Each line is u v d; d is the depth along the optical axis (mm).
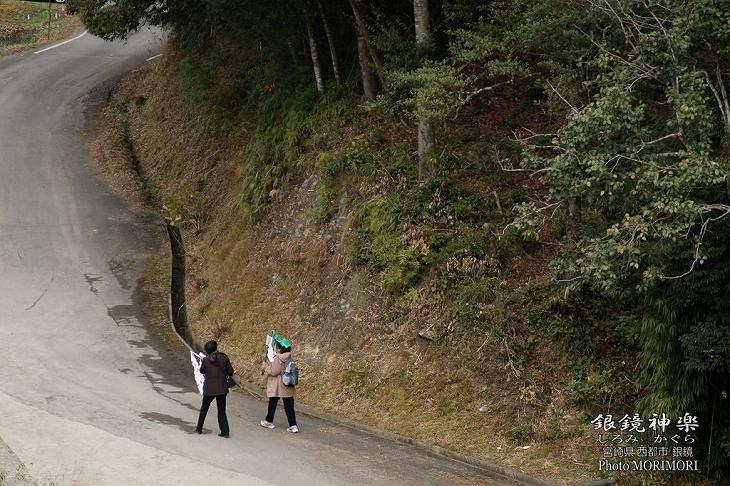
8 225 24234
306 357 16375
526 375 13328
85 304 19953
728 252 10852
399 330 15344
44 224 24578
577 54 13672
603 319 13531
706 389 11094
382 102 16469
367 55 19125
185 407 14406
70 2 23000
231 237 21297
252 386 16328
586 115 10750
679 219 10375
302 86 21250
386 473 11672
